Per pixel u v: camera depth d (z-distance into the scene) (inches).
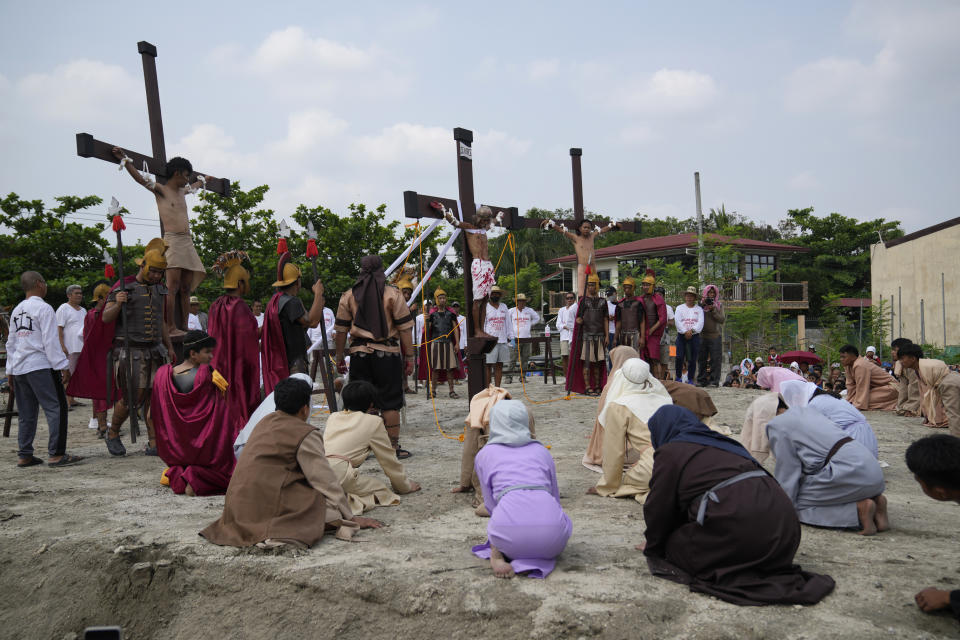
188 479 218.7
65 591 166.9
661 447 149.3
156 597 160.9
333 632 142.3
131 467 263.6
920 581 141.1
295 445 173.9
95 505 207.8
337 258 918.4
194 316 478.9
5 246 888.9
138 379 283.3
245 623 149.1
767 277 1184.2
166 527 184.1
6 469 259.8
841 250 1588.3
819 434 179.5
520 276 1453.0
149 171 295.0
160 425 223.5
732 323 1042.7
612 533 176.9
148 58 300.8
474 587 140.5
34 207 921.5
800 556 157.6
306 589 148.4
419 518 194.5
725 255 1082.1
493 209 354.9
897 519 190.9
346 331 282.0
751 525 135.1
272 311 286.4
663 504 145.0
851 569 148.6
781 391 221.5
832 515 178.5
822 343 1079.6
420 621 137.3
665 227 1840.6
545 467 156.9
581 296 433.4
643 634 123.6
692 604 131.8
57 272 893.2
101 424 334.3
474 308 329.7
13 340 260.2
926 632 119.6
